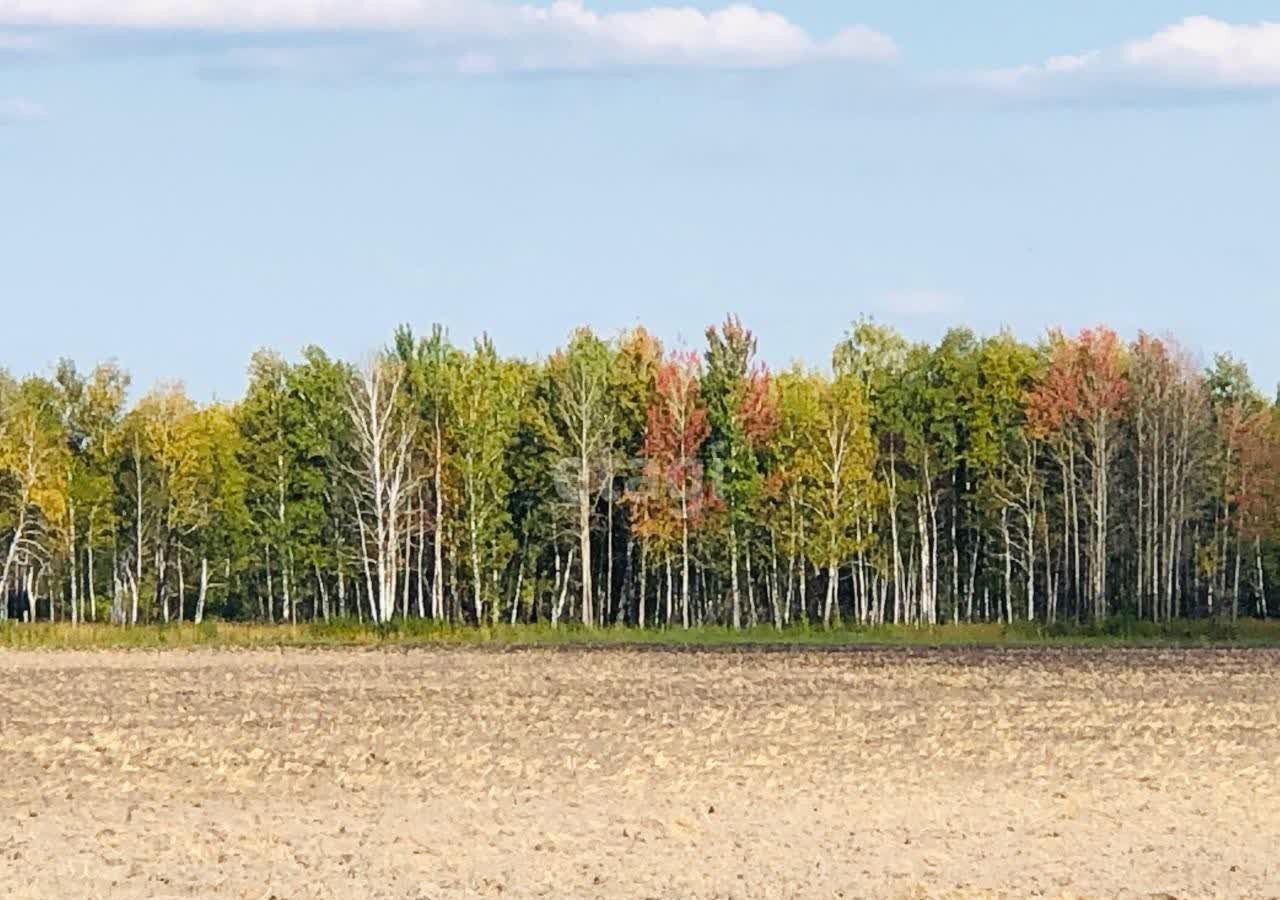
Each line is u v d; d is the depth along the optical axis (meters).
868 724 49.22
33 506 122.06
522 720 50.78
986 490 121.12
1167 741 45.16
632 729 48.22
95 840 30.91
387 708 54.94
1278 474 116.62
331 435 122.00
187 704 56.81
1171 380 116.56
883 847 29.83
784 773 39.16
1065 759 41.59
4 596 118.25
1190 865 28.34
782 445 117.19
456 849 29.75
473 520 114.38
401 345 123.56
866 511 115.69
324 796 36.19
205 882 27.06
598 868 27.98
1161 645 92.31
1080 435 118.06
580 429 115.50
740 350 120.00
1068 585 120.94
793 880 27.00
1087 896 25.91
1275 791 36.53
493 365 119.56
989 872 27.69
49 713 53.91
